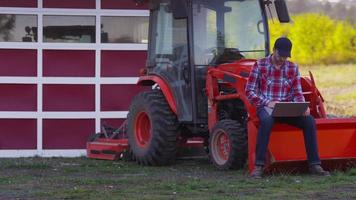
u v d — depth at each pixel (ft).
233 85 31.55
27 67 41.60
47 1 41.63
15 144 41.55
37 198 24.80
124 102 42.39
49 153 41.75
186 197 24.75
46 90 41.75
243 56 34.65
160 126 34.42
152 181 28.94
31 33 41.70
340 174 29.99
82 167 34.76
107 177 30.73
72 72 41.93
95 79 42.11
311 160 29.81
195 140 36.96
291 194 25.30
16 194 25.70
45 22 41.78
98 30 42.09
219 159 32.17
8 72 41.42
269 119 29.01
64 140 41.93
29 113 41.63
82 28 42.14
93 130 42.19
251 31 35.06
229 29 34.71
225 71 32.24
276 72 30.32
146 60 40.27
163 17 36.14
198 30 34.09
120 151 37.91
